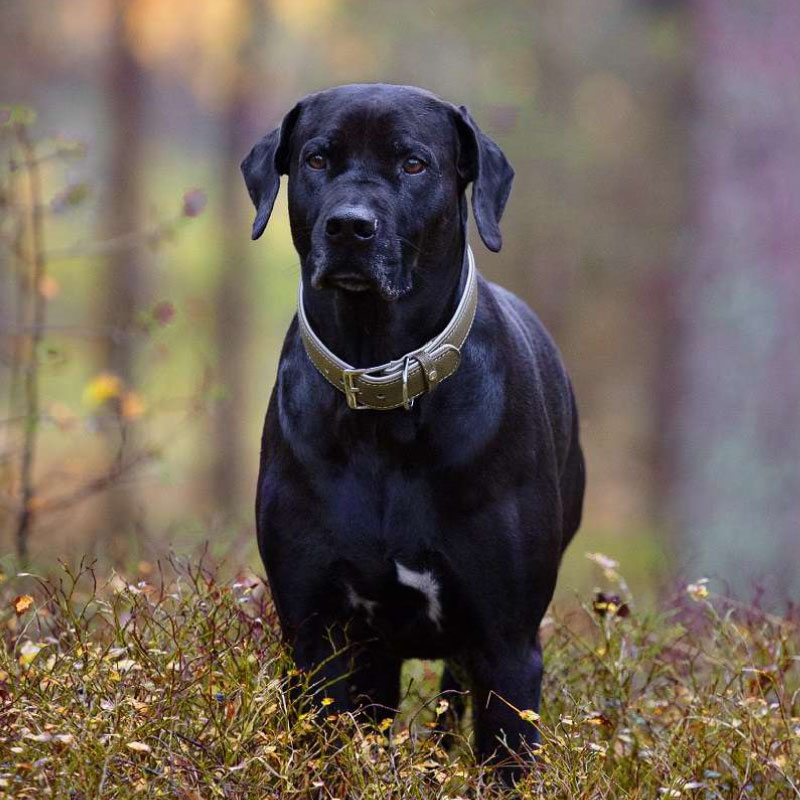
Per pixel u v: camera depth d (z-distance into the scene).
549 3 31.53
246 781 6.00
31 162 10.94
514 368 7.18
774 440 20.09
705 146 21.19
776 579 14.36
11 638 7.58
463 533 6.85
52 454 24.36
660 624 8.74
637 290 31.84
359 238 6.51
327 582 6.96
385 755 6.42
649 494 29.34
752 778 6.95
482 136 7.26
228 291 33.09
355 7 31.19
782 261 20.20
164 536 10.76
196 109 38.22
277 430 7.09
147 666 6.74
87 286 33.88
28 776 5.80
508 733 6.93
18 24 33.59
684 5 32.31
